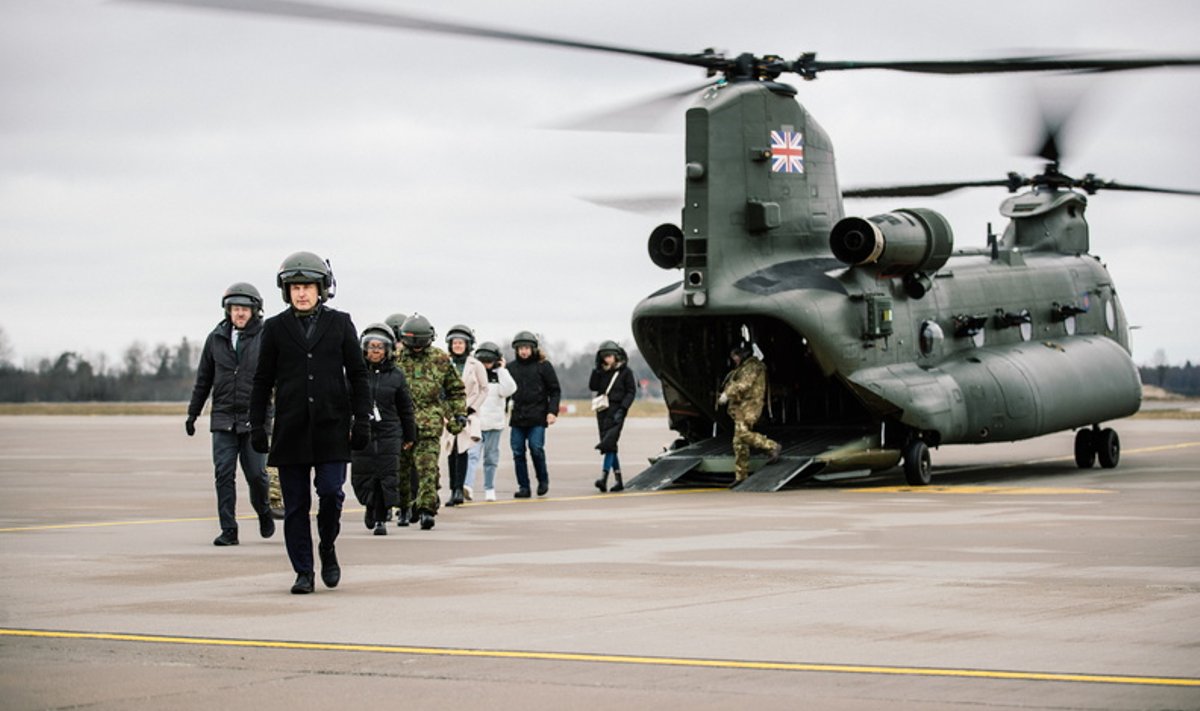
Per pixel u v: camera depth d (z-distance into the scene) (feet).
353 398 33.58
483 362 61.21
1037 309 76.69
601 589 32.14
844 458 64.08
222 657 24.57
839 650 24.70
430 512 47.24
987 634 26.03
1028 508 51.60
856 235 62.90
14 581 34.35
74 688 22.17
